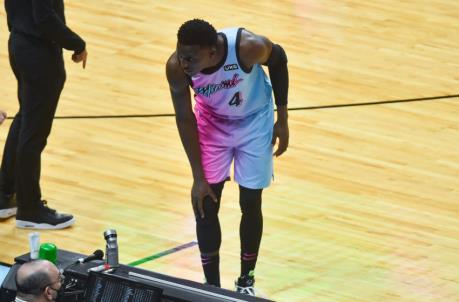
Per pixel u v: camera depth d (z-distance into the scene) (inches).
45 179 627.2
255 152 478.9
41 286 379.9
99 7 929.5
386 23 926.4
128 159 659.4
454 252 557.9
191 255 546.6
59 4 553.6
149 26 893.8
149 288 378.6
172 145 681.6
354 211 600.7
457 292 518.0
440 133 716.0
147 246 554.6
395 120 733.3
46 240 558.9
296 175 644.7
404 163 668.7
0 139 676.1
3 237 562.3
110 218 584.7
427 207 609.9
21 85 563.5
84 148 671.1
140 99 751.7
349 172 652.7
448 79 811.4
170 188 624.1
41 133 561.9
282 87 478.3
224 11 935.7
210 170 482.3
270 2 965.2
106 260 416.5
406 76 812.6
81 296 394.9
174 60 453.7
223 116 472.7
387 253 554.3
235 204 605.6
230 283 520.7
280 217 589.9
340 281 523.8
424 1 987.9
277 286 517.0
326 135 704.4
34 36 546.3
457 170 662.5
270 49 461.7
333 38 884.0
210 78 454.6
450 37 900.6
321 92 774.5
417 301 507.5
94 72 792.9
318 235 570.9
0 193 583.5
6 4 554.3
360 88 786.2
